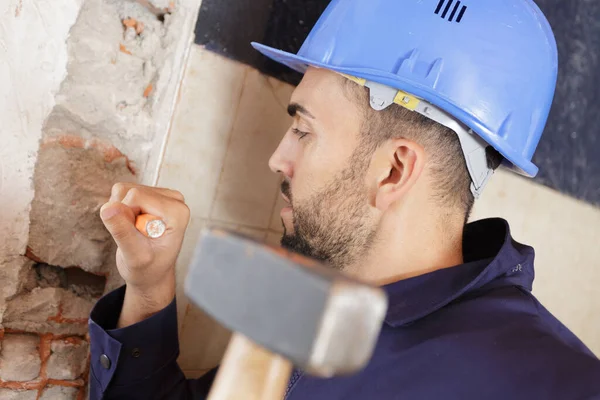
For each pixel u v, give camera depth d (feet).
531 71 3.17
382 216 3.07
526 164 3.20
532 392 2.48
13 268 3.21
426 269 3.11
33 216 3.24
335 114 3.12
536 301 3.20
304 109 3.21
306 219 3.18
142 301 3.28
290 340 1.12
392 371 2.76
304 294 1.12
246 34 3.82
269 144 4.12
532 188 6.02
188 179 3.77
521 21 3.18
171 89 3.60
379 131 3.05
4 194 3.09
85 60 3.25
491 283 3.18
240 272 1.23
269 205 4.24
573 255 6.77
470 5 3.08
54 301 3.43
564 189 6.41
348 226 3.10
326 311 1.08
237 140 3.94
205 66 3.68
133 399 3.42
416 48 3.02
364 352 1.13
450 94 2.99
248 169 4.04
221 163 3.90
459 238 3.22
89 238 3.49
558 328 3.15
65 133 3.28
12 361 3.29
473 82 3.02
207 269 1.30
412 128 3.02
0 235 3.12
